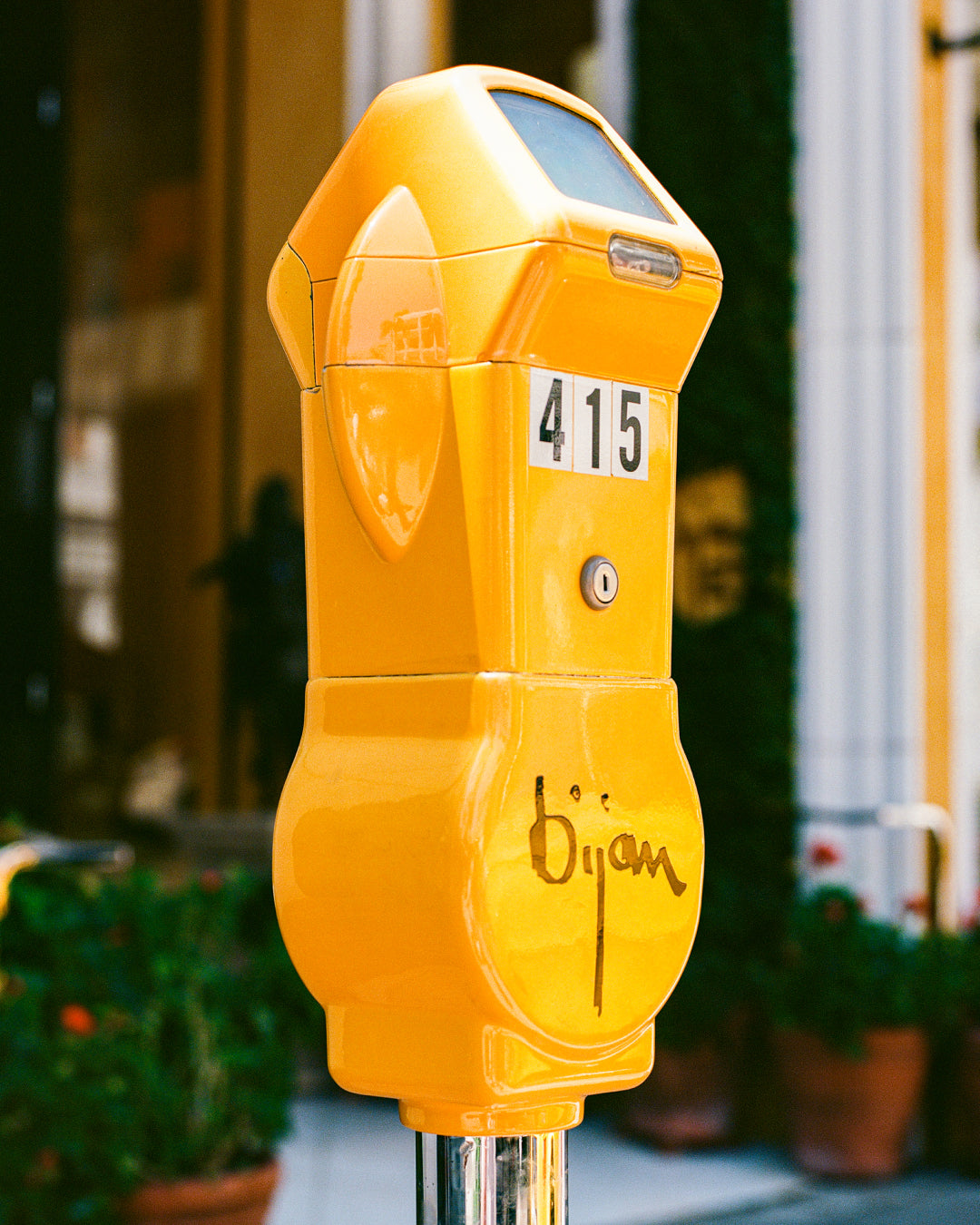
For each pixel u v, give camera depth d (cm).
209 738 727
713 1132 579
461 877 123
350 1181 517
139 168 756
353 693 135
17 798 693
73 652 718
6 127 721
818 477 607
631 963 134
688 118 637
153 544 738
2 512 710
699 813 142
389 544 131
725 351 629
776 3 612
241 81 734
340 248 138
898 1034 544
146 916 413
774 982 560
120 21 751
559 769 130
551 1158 132
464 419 129
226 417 739
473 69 137
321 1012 449
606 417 137
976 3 679
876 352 605
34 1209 318
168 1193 331
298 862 134
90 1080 340
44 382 722
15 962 401
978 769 669
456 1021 127
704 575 631
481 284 128
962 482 664
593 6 672
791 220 612
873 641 605
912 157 612
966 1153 567
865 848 600
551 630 131
